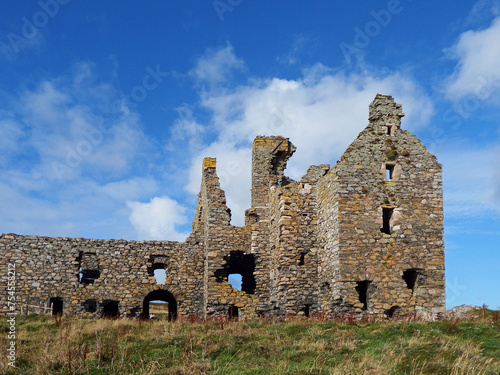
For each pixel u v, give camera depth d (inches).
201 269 1667.1
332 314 1273.4
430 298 1267.2
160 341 976.3
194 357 876.0
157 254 1656.0
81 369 834.8
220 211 1615.4
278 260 1429.6
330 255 1318.9
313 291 1378.0
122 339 1022.4
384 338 956.6
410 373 772.0
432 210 1316.4
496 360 813.9
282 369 807.1
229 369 813.2
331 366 813.2
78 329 1162.6
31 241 1596.9
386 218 1336.1
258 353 891.4
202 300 1644.9
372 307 1248.2
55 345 994.7
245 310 1546.5
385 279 1266.0
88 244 1625.2
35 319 1385.3
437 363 796.6
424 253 1289.4
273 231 1535.4
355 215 1293.1
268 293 1563.7
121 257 1632.6
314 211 1428.4
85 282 1633.9
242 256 1640.0
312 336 973.2
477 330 978.7
